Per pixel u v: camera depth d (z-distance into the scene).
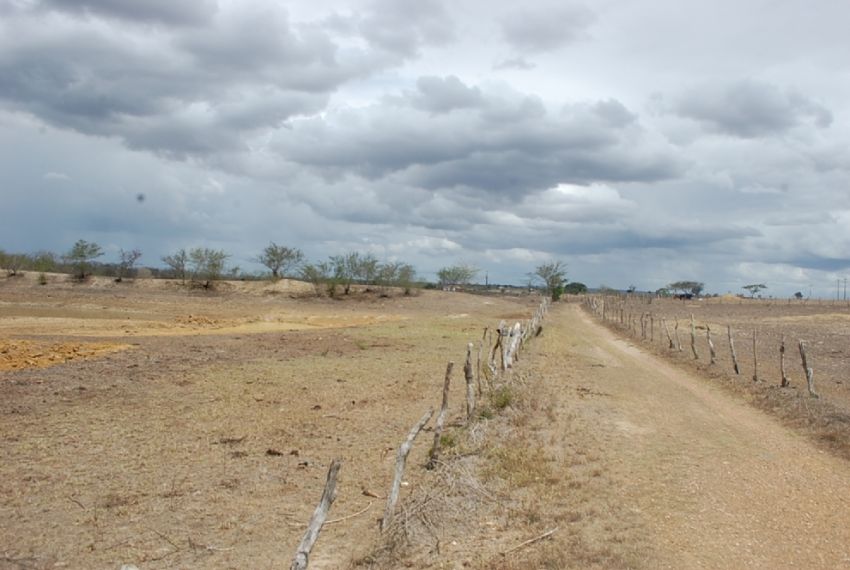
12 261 61.28
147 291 60.06
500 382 16.97
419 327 41.12
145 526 8.66
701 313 66.06
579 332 41.47
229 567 7.60
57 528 8.52
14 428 13.08
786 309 76.50
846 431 13.52
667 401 17.89
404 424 14.62
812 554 7.79
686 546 7.86
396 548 7.89
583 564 7.24
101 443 12.31
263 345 28.48
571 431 13.30
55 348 23.97
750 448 12.84
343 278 66.06
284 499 9.78
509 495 9.52
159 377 19.23
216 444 12.58
